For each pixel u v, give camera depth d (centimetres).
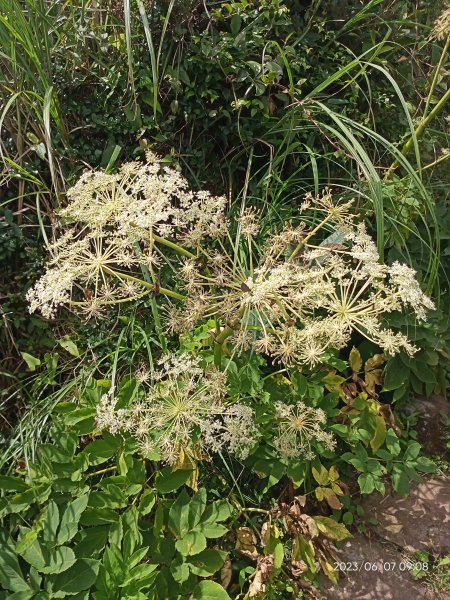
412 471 254
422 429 295
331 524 230
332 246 197
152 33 303
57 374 283
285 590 236
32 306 181
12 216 281
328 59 348
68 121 301
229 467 262
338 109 343
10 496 233
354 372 270
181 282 279
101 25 308
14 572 198
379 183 251
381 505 269
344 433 253
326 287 175
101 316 190
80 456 219
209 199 197
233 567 238
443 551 252
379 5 367
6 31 268
